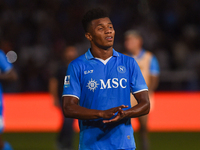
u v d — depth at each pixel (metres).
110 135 9.11
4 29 50.31
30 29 50.88
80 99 9.34
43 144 22.47
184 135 25.41
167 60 45.09
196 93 37.78
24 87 42.06
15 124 30.64
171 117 31.45
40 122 31.00
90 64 9.30
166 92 38.66
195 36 49.22
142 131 17.89
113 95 9.12
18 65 44.03
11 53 44.66
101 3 53.03
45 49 46.47
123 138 9.14
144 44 46.88
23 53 45.47
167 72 40.81
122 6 52.44
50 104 32.09
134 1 52.06
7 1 53.19
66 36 50.41
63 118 19.27
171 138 24.30
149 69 18.48
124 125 9.22
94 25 9.17
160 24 51.69
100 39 9.10
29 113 31.81
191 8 53.31
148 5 52.38
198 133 26.19
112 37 9.20
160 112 31.70
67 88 9.22
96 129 9.15
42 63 44.19
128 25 50.34
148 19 51.56
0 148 14.79
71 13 52.56
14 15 52.06
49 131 27.42
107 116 8.28
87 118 8.56
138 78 9.35
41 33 50.06
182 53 45.59
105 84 9.14
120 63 9.38
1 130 14.70
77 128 27.48
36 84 42.31
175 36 50.03
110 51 9.41
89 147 9.15
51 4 53.19
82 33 50.72
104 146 9.08
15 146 21.95
